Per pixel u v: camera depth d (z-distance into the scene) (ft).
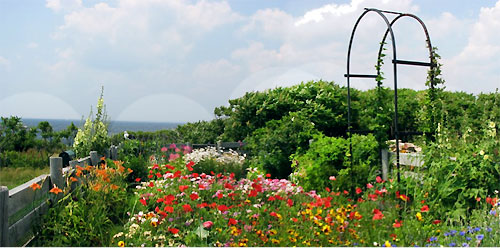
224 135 41.39
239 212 15.48
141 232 14.58
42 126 45.73
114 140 39.24
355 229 13.17
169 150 37.52
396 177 17.38
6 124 42.88
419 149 23.90
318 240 12.67
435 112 18.19
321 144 22.89
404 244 12.21
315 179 21.29
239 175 29.99
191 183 20.25
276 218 14.87
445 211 15.23
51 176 15.56
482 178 15.38
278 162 28.12
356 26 20.62
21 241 12.59
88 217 14.78
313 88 38.91
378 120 20.77
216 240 13.73
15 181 30.68
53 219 14.10
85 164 19.74
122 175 21.43
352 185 19.29
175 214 15.65
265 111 38.58
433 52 18.11
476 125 26.89
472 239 12.10
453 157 16.53
